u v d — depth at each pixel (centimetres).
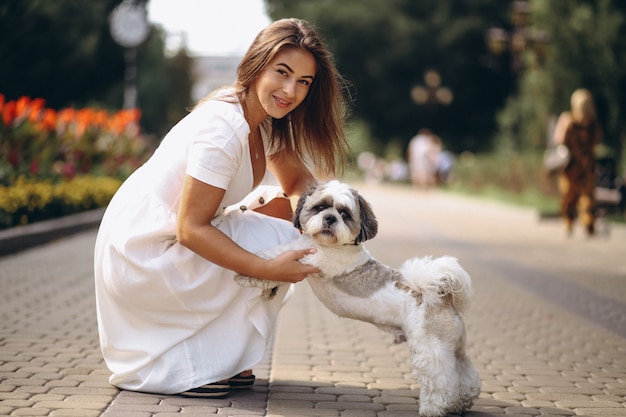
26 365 477
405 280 408
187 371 417
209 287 418
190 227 402
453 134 4731
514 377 504
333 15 4431
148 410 395
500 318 687
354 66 4534
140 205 421
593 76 1886
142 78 3891
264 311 428
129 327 425
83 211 1395
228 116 409
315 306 725
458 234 1390
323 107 450
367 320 418
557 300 777
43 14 1803
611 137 1920
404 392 458
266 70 419
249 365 430
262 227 436
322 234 394
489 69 4497
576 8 1914
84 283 779
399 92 4612
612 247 1225
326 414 410
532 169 2427
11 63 1806
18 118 1225
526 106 2531
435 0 4603
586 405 448
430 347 395
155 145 2538
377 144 4809
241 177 421
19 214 1090
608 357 564
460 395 418
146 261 414
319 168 476
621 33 1828
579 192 1341
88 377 454
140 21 2383
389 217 1738
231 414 398
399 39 4434
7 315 616
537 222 1650
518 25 2005
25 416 381
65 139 1479
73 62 2044
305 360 525
